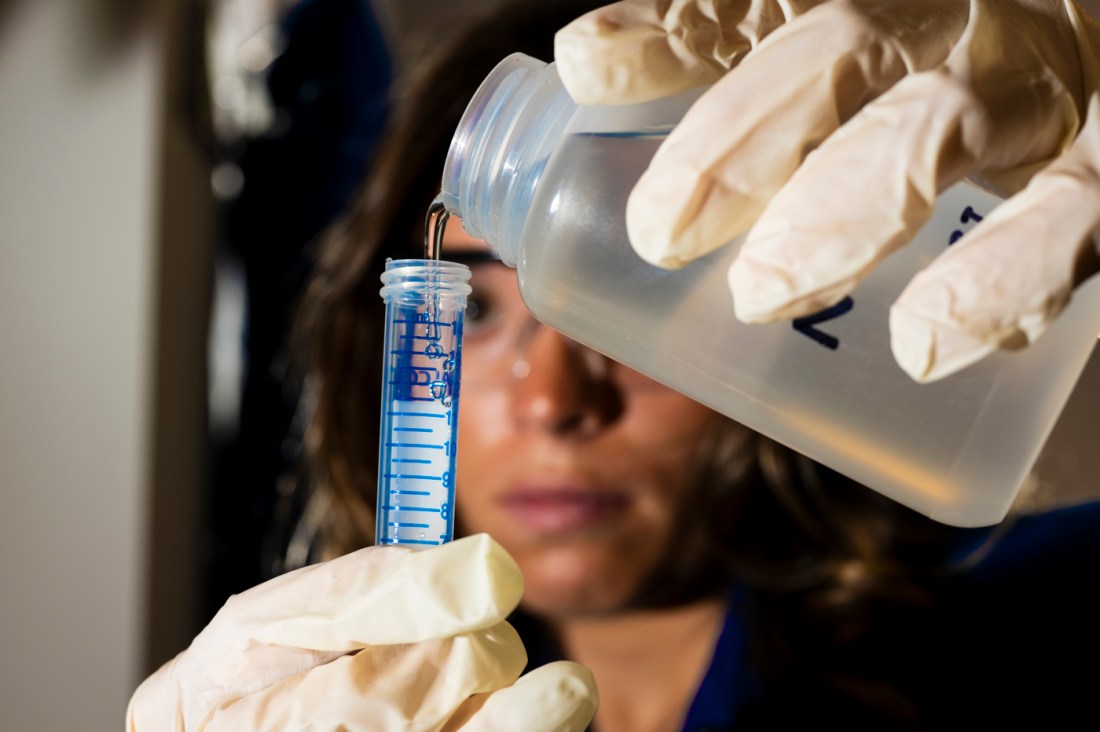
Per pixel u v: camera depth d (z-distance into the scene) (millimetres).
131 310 1311
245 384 1500
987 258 489
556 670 566
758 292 500
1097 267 499
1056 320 555
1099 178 508
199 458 1556
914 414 574
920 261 571
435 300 637
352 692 574
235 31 1557
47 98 1309
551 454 1255
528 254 601
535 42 1335
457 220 1225
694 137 518
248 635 605
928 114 493
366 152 1478
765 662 1333
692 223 512
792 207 497
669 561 1312
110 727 1311
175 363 1426
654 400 1250
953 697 1327
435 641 584
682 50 569
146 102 1304
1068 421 1601
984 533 1435
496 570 547
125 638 1312
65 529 1316
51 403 1317
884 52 535
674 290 585
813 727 1314
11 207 1310
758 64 531
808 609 1349
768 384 590
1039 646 1337
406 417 641
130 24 1305
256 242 1485
